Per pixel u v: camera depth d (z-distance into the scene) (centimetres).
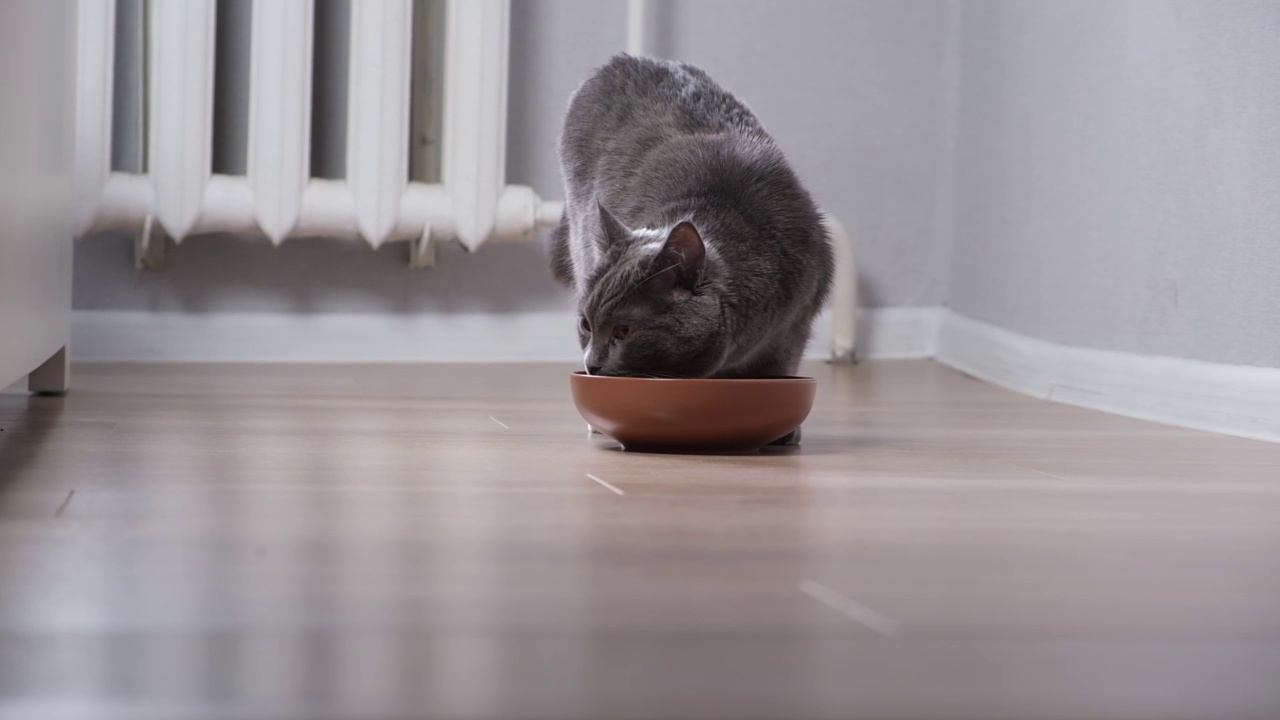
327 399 200
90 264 276
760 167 154
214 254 282
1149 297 208
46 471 113
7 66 128
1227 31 185
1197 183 193
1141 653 60
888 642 61
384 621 63
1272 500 114
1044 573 79
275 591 69
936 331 323
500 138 270
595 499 104
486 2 262
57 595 67
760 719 49
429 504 100
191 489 105
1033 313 260
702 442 137
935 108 321
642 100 175
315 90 280
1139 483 124
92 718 48
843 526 94
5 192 129
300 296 288
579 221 177
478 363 292
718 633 62
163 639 59
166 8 248
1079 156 239
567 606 67
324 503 99
